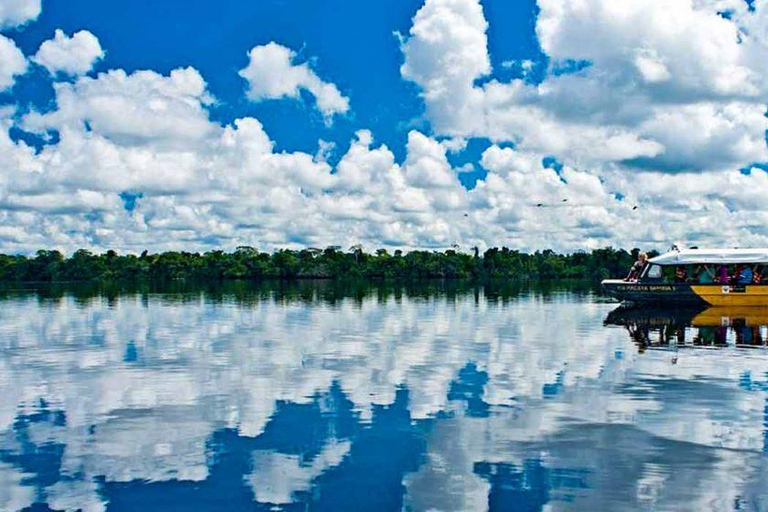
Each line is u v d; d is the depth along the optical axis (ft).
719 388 66.59
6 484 41.57
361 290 366.22
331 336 114.42
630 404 59.88
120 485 41.39
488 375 74.69
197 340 108.58
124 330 125.59
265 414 57.31
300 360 86.48
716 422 53.88
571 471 43.16
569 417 55.57
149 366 81.92
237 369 79.56
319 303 221.87
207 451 47.55
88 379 73.41
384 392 65.82
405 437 50.42
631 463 44.47
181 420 55.57
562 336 112.57
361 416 56.44
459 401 61.62
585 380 71.36
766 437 49.88
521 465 44.32
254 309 188.96
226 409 59.21
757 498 38.83
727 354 89.76
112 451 47.62
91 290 375.04
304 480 42.06
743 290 174.60
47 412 58.49
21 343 105.09
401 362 84.48
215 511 37.70
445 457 45.93
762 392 64.64
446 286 453.99
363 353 92.79
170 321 146.72
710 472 42.86
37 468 44.29
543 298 252.62
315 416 56.49
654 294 179.63
